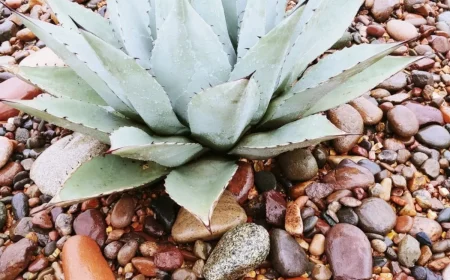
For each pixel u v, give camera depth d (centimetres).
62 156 82
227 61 64
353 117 84
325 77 74
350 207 74
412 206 77
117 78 62
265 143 67
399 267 71
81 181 66
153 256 72
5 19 112
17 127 93
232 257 67
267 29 73
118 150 58
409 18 105
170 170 70
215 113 62
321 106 74
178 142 66
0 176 84
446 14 106
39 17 111
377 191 76
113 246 73
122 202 76
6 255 73
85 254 70
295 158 78
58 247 75
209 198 61
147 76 62
